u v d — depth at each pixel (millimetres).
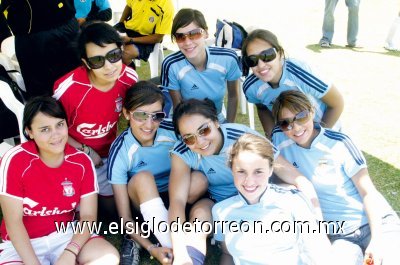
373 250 2254
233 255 2377
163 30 4734
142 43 4715
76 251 2352
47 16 3291
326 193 2543
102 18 4844
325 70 5582
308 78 2793
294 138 2514
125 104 2578
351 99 4695
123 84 2783
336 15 8391
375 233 2314
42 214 2410
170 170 2844
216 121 2453
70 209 2482
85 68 2637
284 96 2484
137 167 2762
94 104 2713
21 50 3340
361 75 5375
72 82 2635
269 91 2928
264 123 3166
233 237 2352
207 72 3229
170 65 3229
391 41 6305
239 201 2348
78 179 2410
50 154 2305
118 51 2523
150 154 2725
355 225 2461
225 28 3998
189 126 2355
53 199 2369
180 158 2543
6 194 2262
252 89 3006
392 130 4023
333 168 2506
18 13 3238
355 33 6445
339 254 2311
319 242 2250
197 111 2361
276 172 2561
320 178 2535
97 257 2373
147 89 2537
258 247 2311
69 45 3447
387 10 8375
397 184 3258
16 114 2830
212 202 2646
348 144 2500
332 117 2967
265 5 9281
